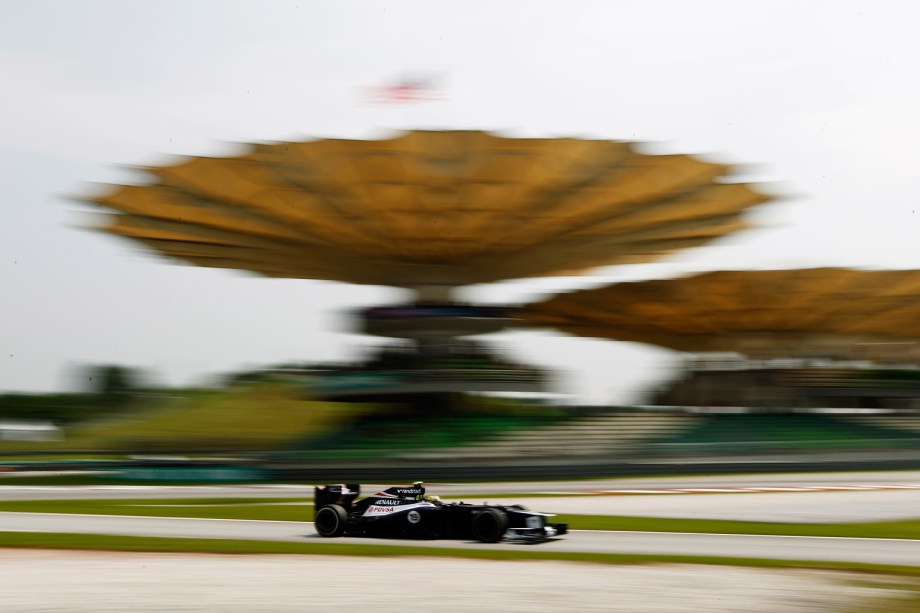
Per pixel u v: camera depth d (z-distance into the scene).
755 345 165.25
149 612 25.81
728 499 78.56
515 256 130.50
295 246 126.94
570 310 160.50
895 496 79.94
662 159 110.62
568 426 137.38
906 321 152.25
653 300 147.75
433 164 105.44
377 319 142.12
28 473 130.62
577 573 33.19
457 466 117.94
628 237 126.44
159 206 117.75
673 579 31.84
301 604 26.97
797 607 27.03
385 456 122.06
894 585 30.86
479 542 44.88
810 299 142.38
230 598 27.92
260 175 108.50
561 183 109.38
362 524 46.16
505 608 26.48
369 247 126.19
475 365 135.75
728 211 124.00
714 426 142.25
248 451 129.50
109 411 155.00
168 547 41.69
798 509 67.19
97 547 41.69
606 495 86.38
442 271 137.00
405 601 27.45
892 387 153.75
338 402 147.50
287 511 66.75
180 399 157.62
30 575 32.84
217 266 138.62
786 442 127.19
